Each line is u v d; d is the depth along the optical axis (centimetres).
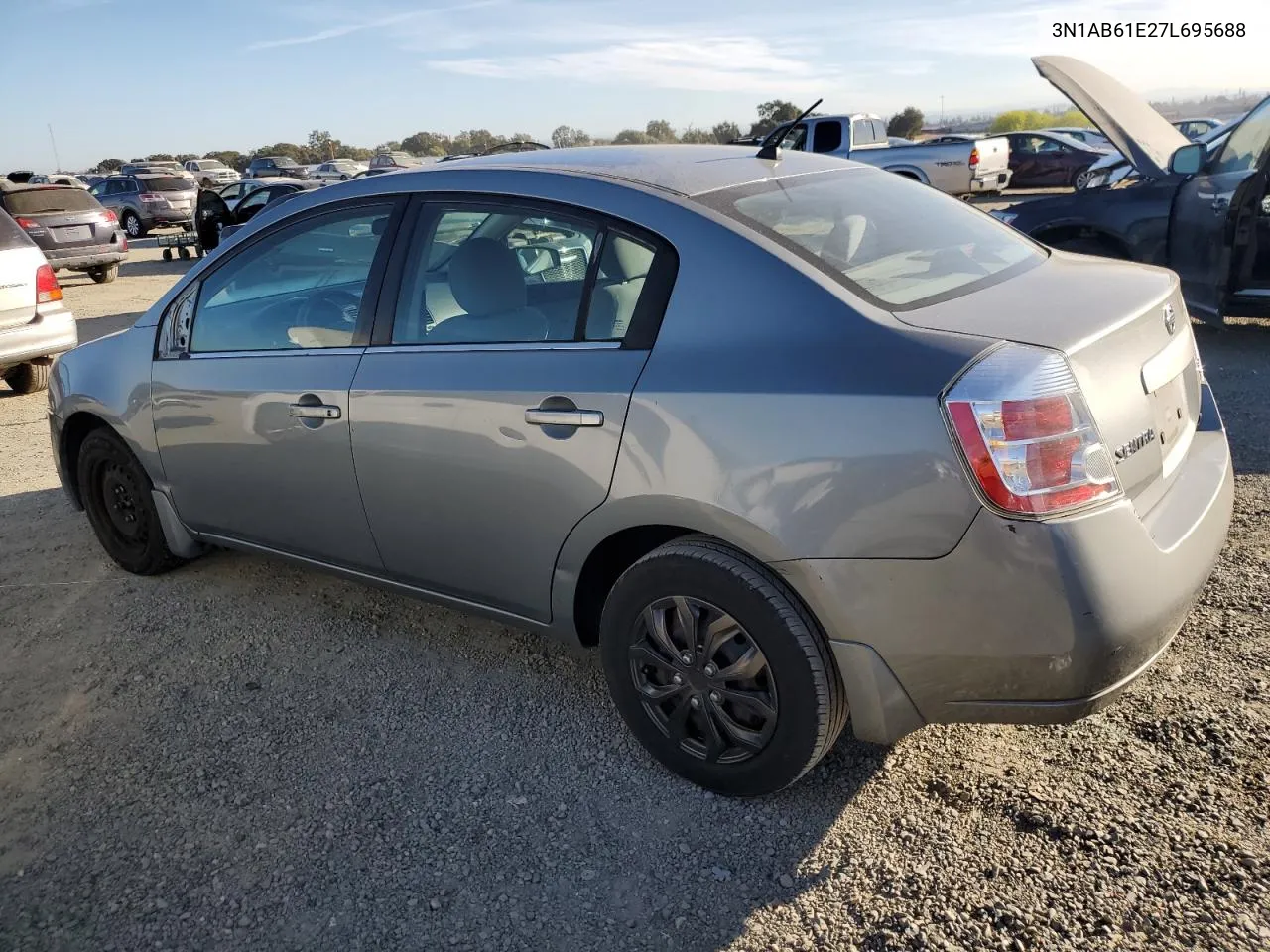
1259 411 547
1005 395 202
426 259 297
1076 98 699
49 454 630
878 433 211
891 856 235
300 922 227
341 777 280
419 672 336
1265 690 284
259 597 400
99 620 387
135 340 385
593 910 226
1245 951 199
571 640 284
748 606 235
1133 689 290
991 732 278
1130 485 223
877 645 221
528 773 278
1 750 304
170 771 288
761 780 249
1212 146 762
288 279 332
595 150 315
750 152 319
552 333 268
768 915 221
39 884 244
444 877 239
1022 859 229
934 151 1819
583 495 256
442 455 283
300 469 324
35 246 782
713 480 231
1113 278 267
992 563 205
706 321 241
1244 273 650
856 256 252
